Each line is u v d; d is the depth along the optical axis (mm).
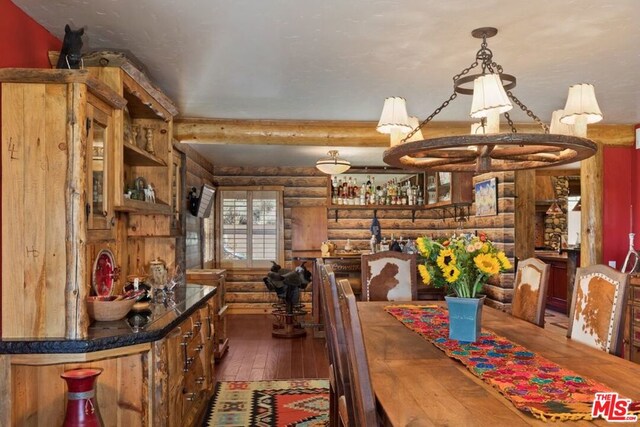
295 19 2527
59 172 2084
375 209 7898
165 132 3367
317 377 4395
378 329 2713
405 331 2664
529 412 1503
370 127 4848
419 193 7738
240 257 7816
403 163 2826
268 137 4781
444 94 3912
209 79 3510
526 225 5840
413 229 7992
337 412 2414
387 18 2520
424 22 2566
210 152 6473
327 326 2543
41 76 2057
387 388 1741
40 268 2076
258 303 7789
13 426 2043
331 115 4582
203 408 3430
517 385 1744
